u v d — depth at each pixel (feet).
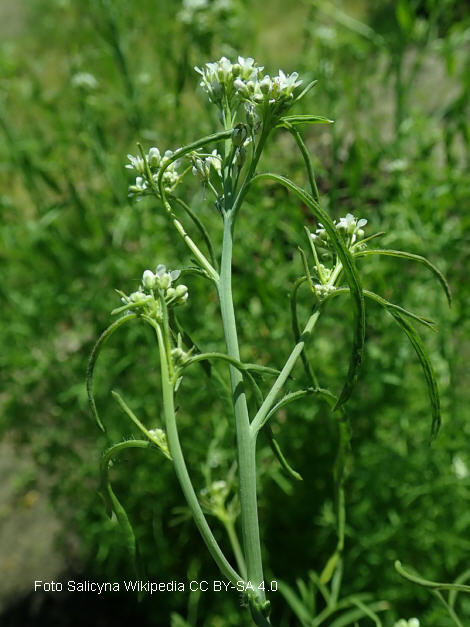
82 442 1.11
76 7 1.04
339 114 0.94
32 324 1.02
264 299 0.83
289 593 0.59
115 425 0.98
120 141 1.08
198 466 0.90
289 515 0.96
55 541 1.15
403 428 0.86
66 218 1.05
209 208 0.88
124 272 0.95
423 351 0.35
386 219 0.85
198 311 0.93
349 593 0.91
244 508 0.34
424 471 0.87
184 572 1.04
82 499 1.08
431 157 0.88
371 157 0.86
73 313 1.05
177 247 0.90
